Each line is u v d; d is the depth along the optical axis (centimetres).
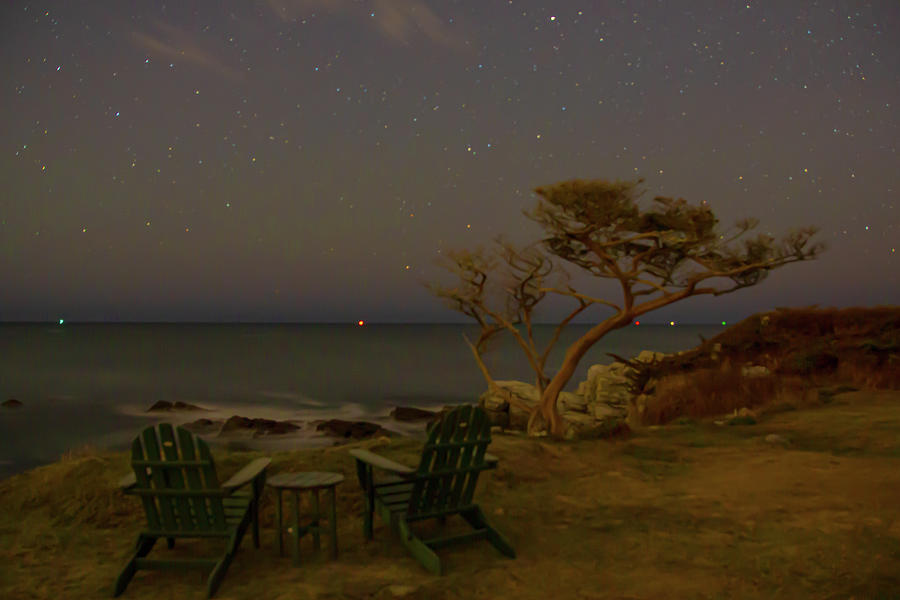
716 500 598
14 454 2270
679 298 1311
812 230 1227
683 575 409
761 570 411
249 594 397
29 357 7694
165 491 423
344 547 488
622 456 832
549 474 727
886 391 1389
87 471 619
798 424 1065
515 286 1455
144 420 3031
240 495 496
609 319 1360
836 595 366
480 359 1549
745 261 1277
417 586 402
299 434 2619
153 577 430
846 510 540
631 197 1248
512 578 414
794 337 1897
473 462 493
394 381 4972
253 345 11856
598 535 505
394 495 510
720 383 1524
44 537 516
